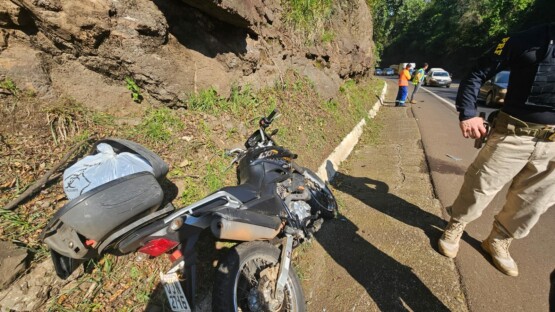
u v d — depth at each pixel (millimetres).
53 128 2439
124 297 1867
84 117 2674
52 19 2326
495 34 31500
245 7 3635
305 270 2570
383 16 26641
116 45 2758
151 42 2982
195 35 3500
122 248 1477
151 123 2984
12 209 1850
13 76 2373
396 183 4203
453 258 2625
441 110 10188
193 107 3459
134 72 2959
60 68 2650
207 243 2363
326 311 2184
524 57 1896
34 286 1652
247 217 1811
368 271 2529
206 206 1735
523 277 2389
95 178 1469
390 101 12953
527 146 2018
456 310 2123
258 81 4645
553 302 1299
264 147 2691
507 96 2119
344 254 2748
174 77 3242
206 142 3156
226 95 3914
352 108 7648
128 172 1556
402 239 2922
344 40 8727
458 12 38969
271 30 5129
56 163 2230
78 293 1771
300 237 2457
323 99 6359
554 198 2119
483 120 2205
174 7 3148
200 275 2180
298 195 2611
